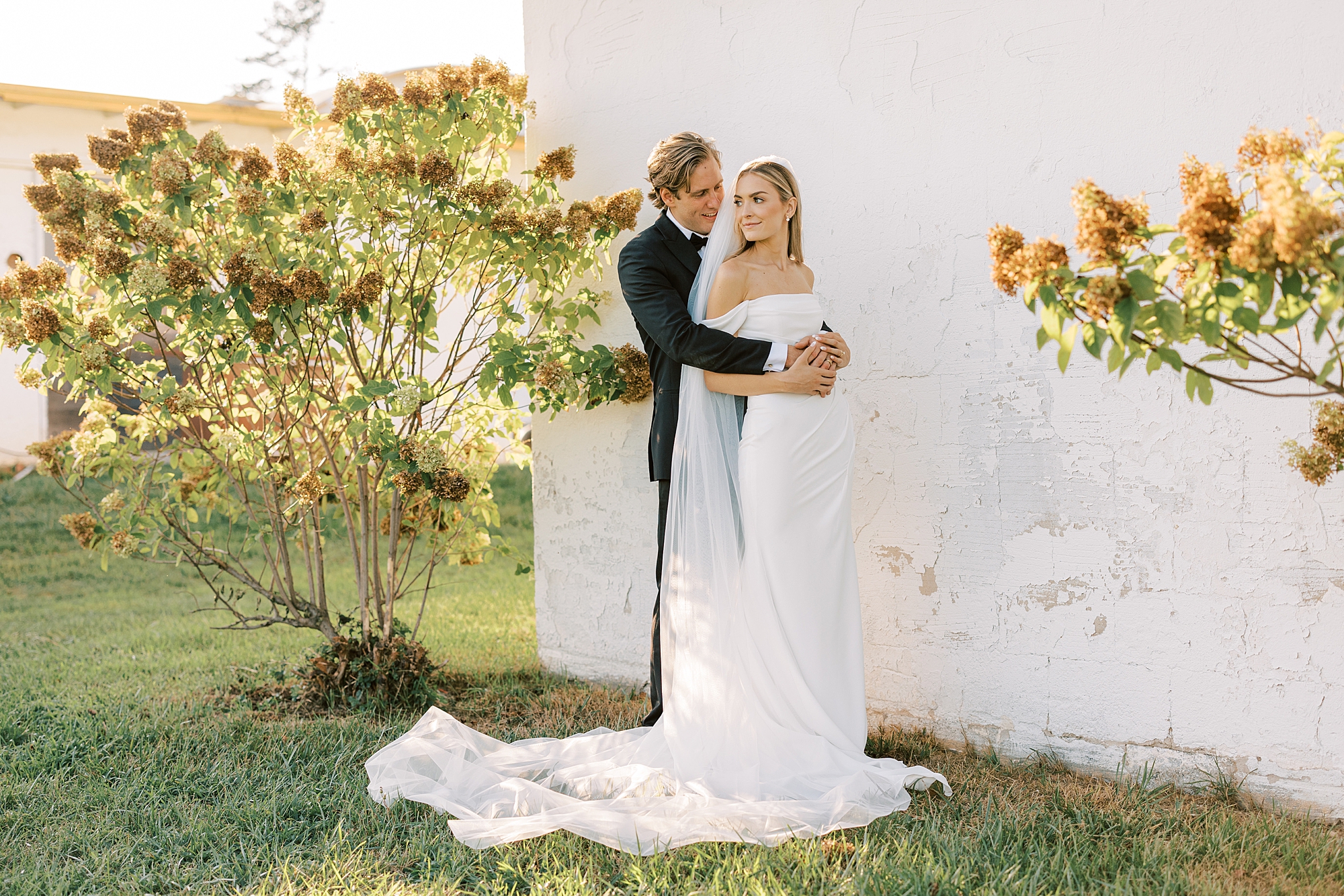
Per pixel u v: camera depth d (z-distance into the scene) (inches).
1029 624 123.1
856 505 136.9
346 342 145.4
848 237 135.2
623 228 149.2
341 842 99.5
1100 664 117.8
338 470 162.7
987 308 123.8
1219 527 109.0
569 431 170.1
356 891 89.4
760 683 115.1
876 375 133.9
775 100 141.2
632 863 92.9
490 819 101.7
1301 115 101.2
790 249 126.0
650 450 133.3
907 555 133.0
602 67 162.1
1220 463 108.5
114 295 135.3
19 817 107.1
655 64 154.8
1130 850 94.7
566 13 166.4
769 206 116.6
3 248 394.9
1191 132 107.7
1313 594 103.7
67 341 139.6
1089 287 70.8
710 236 122.5
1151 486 113.1
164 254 136.7
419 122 145.9
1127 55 111.4
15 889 90.0
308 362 144.9
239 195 133.1
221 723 140.4
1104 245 70.8
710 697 116.0
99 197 133.8
